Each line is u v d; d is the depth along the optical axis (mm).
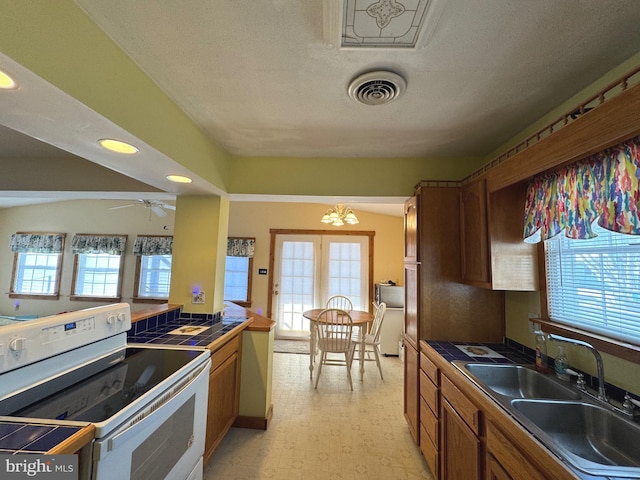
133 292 5695
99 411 984
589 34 1117
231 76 1415
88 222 5855
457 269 2203
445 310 2195
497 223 1794
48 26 909
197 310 2506
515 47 1192
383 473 1952
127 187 2518
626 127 938
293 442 2264
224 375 2123
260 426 2432
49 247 5703
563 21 1055
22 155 2502
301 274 5637
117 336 1662
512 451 1083
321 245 5656
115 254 5727
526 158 1444
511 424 1075
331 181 2498
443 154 2416
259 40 1169
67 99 1010
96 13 1043
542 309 1754
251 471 1942
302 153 2426
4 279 5793
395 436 2369
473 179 2070
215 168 2223
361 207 5215
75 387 1168
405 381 2520
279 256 5676
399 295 4664
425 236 2223
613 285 1347
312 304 5574
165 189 2348
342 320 3621
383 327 4527
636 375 1210
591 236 1258
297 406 2848
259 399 2455
